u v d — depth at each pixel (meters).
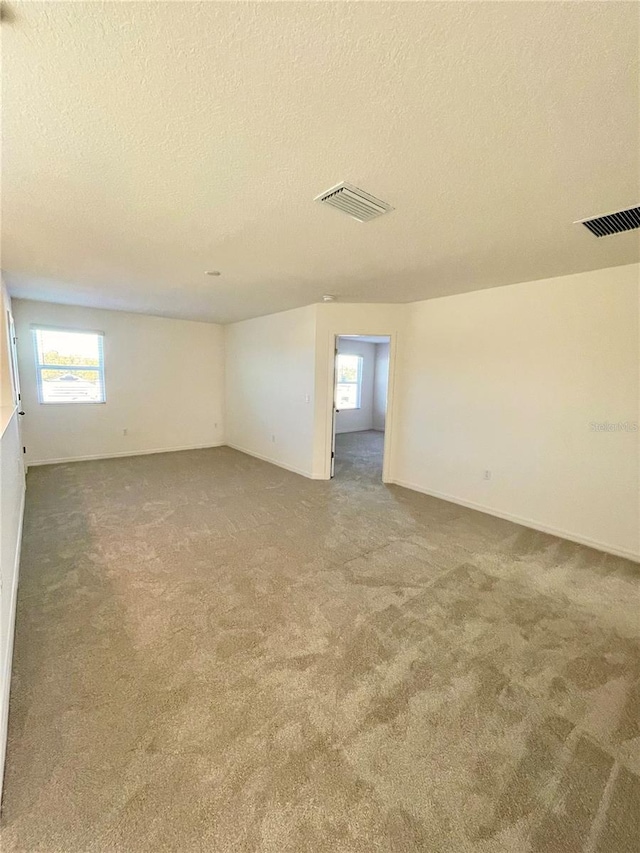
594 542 3.17
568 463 3.31
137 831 1.12
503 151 1.48
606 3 0.88
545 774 1.32
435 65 1.06
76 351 5.57
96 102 1.22
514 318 3.61
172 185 1.79
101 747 1.37
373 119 1.30
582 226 2.20
